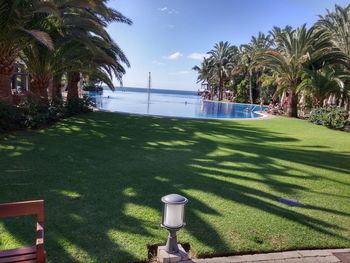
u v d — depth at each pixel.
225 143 9.84
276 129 14.22
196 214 4.26
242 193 5.21
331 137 12.53
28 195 4.62
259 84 41.84
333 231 4.03
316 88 20.30
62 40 11.77
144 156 7.40
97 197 4.66
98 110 18.27
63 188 4.97
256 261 3.28
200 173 6.21
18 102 12.91
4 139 8.42
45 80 13.28
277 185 5.76
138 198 4.70
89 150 7.70
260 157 8.02
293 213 4.51
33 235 3.49
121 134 10.33
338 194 5.48
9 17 9.07
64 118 13.44
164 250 3.24
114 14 14.83
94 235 3.55
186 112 29.80
